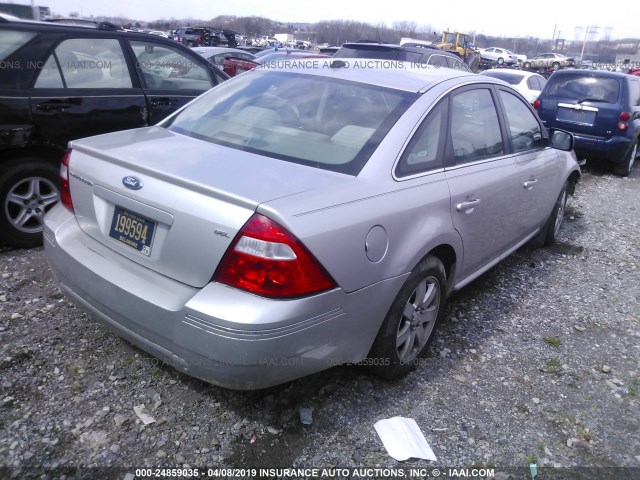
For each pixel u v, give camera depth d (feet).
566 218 21.52
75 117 14.61
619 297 14.38
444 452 8.30
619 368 10.98
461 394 9.68
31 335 10.16
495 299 13.66
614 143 29.14
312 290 7.19
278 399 9.02
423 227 9.08
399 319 9.04
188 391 9.05
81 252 8.51
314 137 9.23
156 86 16.80
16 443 7.70
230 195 7.05
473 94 11.59
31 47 13.99
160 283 7.59
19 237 13.94
